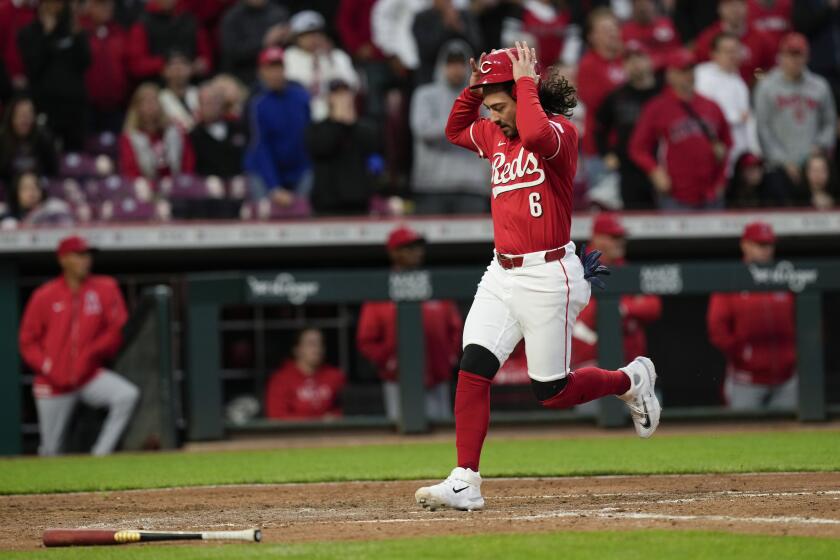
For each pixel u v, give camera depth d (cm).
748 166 4700
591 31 4944
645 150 4600
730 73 4981
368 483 2723
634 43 4919
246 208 4556
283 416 4109
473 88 2075
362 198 4531
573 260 2061
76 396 3828
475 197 4625
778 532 1838
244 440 3894
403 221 4478
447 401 4019
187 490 2702
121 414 3828
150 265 4631
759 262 3922
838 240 4759
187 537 1747
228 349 4228
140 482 2864
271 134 4616
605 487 2523
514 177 2034
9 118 4494
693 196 4588
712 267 3900
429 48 5000
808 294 3925
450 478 2066
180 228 4394
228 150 4775
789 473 2695
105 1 5038
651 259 4834
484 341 2059
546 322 2031
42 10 4812
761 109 4853
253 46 5200
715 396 4275
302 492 2602
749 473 2709
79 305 3816
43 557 1756
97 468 3253
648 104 4594
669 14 5722
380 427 3941
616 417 3909
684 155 4566
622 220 4550
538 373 2058
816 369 3938
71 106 4828
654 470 2781
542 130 1936
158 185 4597
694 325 4266
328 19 5684
